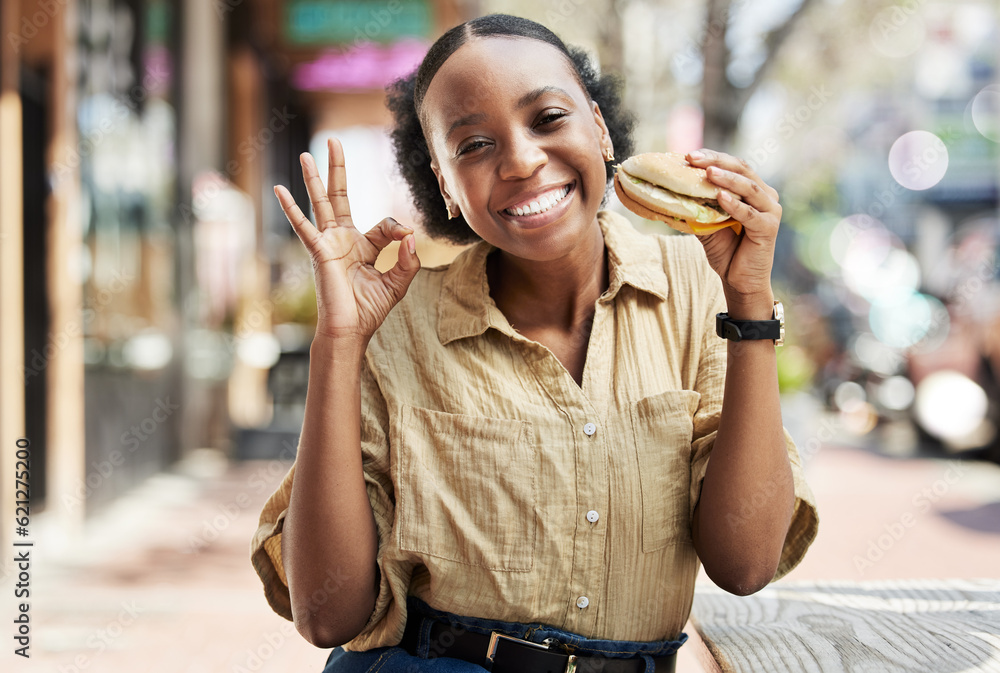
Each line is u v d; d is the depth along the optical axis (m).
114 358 5.85
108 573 4.22
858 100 17.44
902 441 8.61
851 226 17.20
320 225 1.39
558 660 1.36
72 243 4.89
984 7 14.84
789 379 6.19
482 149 1.35
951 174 18.09
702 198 1.27
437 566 1.37
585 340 1.51
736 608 1.72
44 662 3.03
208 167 8.20
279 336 9.52
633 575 1.38
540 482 1.37
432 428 1.42
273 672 2.86
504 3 8.13
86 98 5.40
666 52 7.18
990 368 7.23
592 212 1.38
